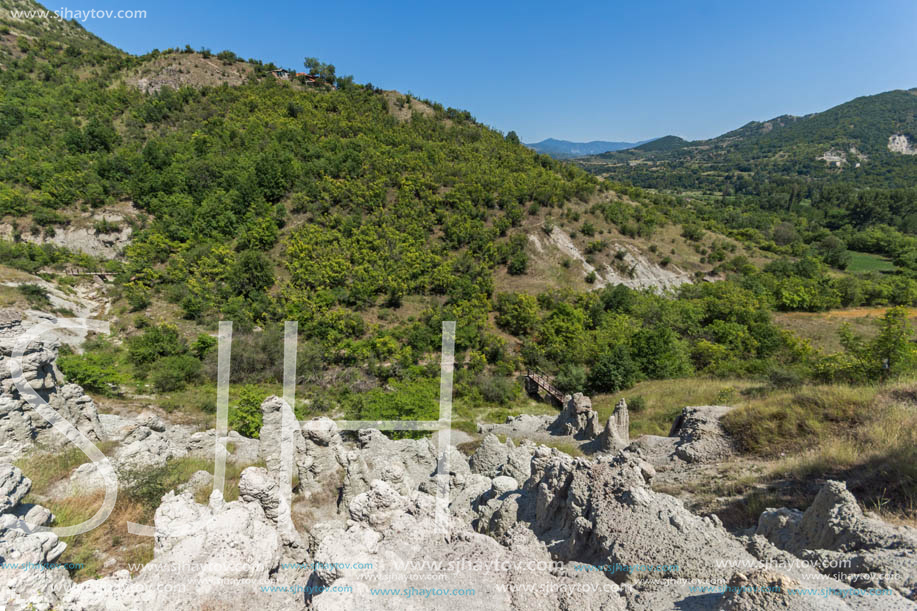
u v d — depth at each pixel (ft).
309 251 157.99
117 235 161.79
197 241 161.07
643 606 14.51
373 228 175.32
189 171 188.44
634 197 285.84
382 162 220.23
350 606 14.25
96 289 132.46
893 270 228.84
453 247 188.96
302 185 194.70
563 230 211.20
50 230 153.17
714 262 214.69
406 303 149.69
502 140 312.50
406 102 326.85
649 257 206.80
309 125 248.52
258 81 304.71
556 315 143.84
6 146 185.57
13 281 110.22
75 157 186.80
